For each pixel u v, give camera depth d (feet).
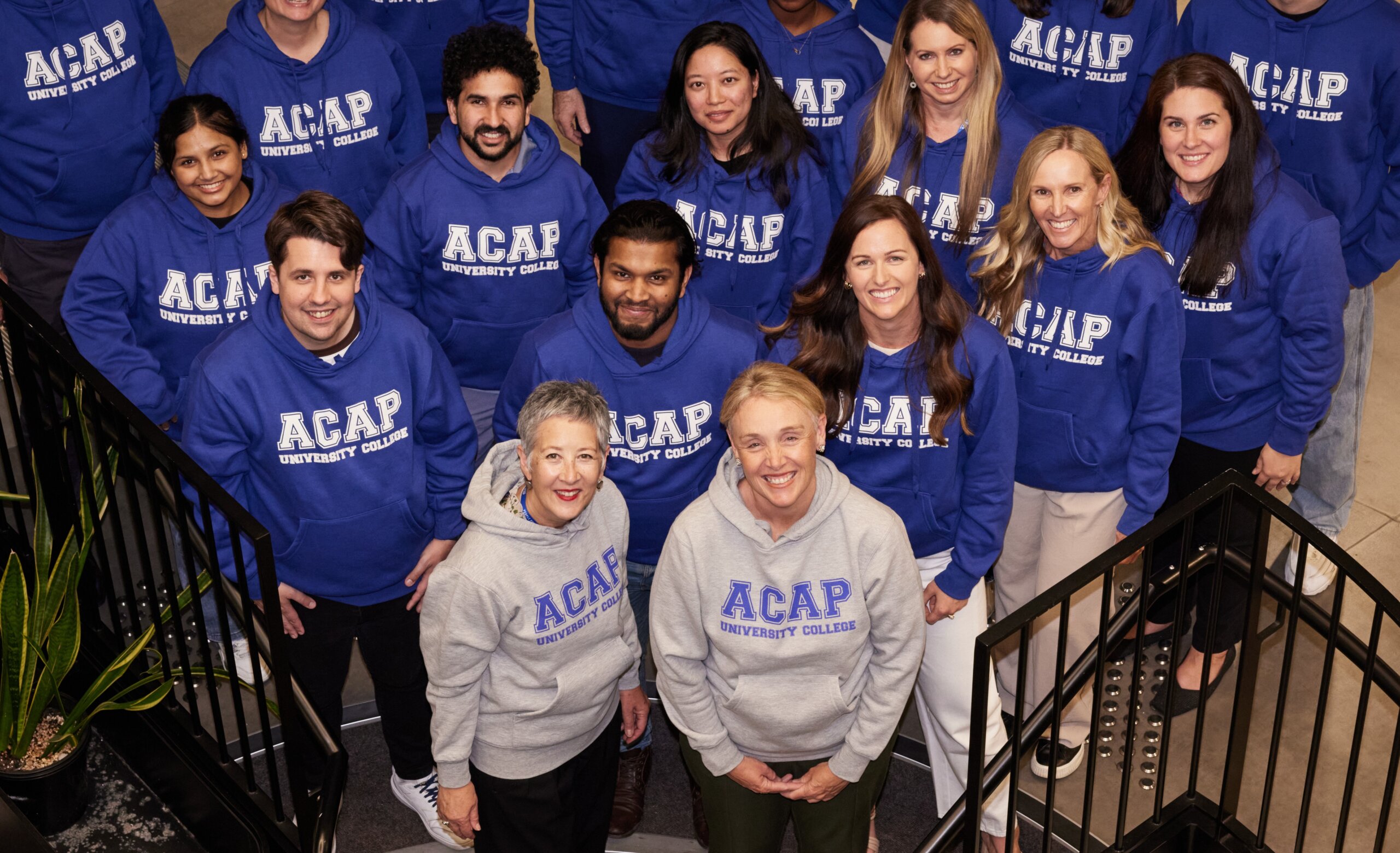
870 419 12.42
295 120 15.56
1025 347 13.34
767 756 11.78
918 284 11.76
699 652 11.35
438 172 14.43
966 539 12.87
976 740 11.10
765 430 10.21
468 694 11.36
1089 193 12.34
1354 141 15.16
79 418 12.50
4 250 16.15
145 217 13.78
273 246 11.64
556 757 11.92
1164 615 16.72
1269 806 13.82
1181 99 12.72
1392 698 13.00
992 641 10.68
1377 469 19.80
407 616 13.69
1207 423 14.49
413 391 12.85
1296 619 12.59
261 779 14.84
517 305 15.05
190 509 12.39
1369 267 15.75
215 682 12.69
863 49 16.01
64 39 15.03
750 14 15.74
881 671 11.32
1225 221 13.14
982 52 13.70
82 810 13.62
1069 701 13.19
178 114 13.14
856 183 14.65
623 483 13.20
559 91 18.35
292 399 12.32
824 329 12.14
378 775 15.25
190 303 14.05
